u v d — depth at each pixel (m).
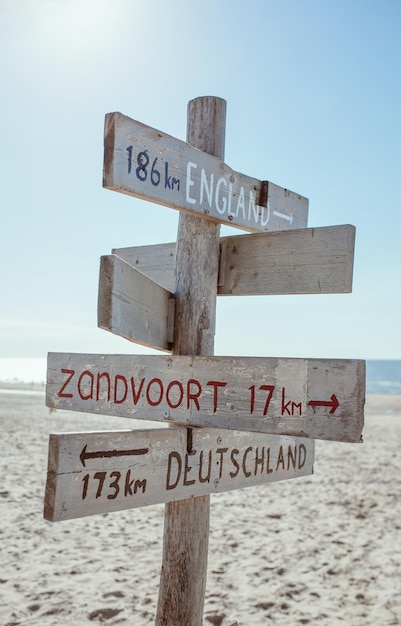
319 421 1.88
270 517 6.73
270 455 2.55
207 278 2.45
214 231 2.48
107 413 2.32
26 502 6.89
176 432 2.16
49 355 2.53
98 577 4.69
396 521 6.67
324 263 2.31
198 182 2.29
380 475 9.38
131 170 1.99
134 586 4.54
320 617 4.16
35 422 16.28
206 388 2.12
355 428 1.81
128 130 1.99
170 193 2.15
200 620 2.43
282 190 2.80
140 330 2.20
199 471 2.24
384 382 71.88
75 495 1.85
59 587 4.45
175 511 2.41
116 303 2.02
